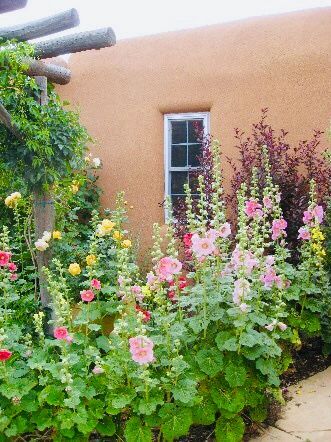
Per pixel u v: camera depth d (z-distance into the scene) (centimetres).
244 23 639
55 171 486
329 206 487
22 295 488
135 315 345
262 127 583
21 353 317
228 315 341
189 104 666
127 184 704
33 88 469
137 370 292
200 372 320
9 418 279
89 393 289
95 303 383
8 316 394
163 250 669
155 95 685
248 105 634
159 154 687
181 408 294
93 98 723
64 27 436
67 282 485
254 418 338
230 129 644
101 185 722
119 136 708
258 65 628
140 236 693
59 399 282
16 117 450
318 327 422
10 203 516
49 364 291
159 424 291
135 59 696
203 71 657
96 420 283
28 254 528
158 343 307
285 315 342
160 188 688
